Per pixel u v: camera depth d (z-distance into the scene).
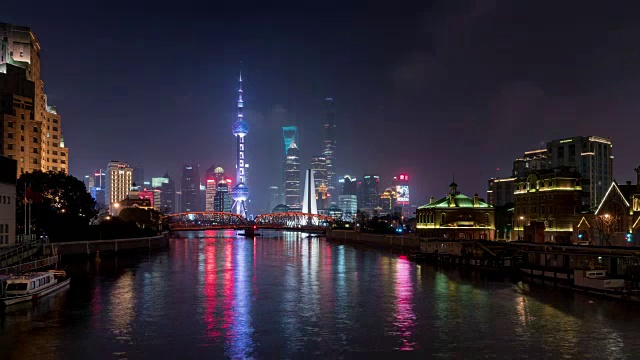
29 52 198.62
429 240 157.25
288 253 176.62
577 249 91.31
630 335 54.00
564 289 83.00
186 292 81.44
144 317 62.81
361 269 117.38
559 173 143.00
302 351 49.31
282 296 78.19
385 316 63.75
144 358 47.12
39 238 123.62
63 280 86.88
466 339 53.03
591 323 59.16
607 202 123.69
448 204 180.25
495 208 192.12
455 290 82.94
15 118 171.75
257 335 54.88
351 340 52.94
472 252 123.75
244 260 144.00
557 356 47.44
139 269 114.44
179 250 189.50
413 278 99.19
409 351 49.16
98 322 59.84
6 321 59.66
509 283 90.25
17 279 71.44
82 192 166.75
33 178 150.00
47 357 47.12
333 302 73.12
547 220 144.88
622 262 87.88
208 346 50.81
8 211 106.62
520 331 55.88
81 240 145.75
